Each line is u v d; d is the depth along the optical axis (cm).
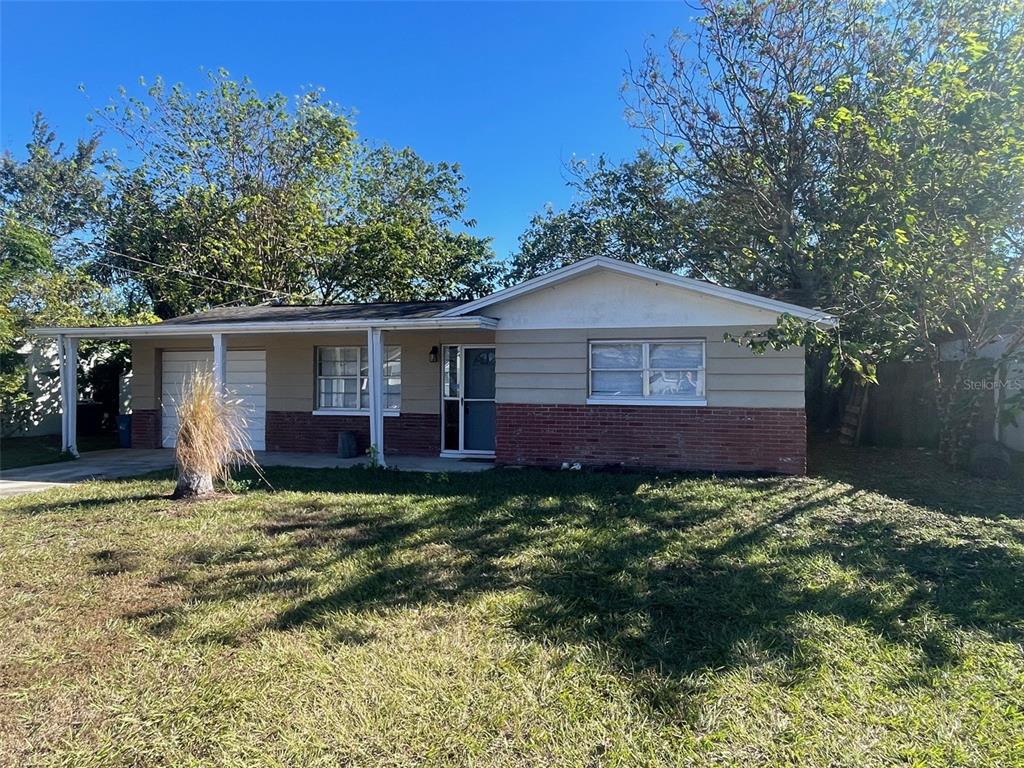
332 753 285
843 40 1262
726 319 975
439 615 432
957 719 306
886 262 846
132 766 277
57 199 2447
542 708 319
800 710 315
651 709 318
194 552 572
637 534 620
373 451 1061
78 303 1827
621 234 1888
